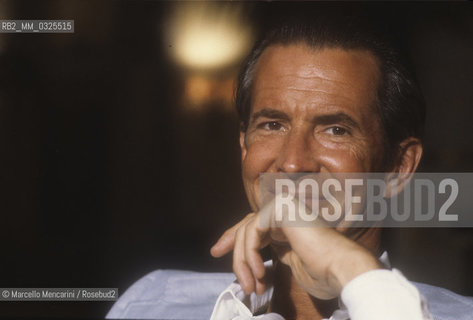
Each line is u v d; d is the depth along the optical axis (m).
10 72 6.59
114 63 6.64
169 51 6.41
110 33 6.48
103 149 6.77
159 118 6.69
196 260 6.33
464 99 5.29
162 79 6.52
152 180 6.71
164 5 6.29
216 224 6.54
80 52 6.61
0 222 6.48
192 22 6.18
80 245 6.45
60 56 6.63
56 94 6.73
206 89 6.48
